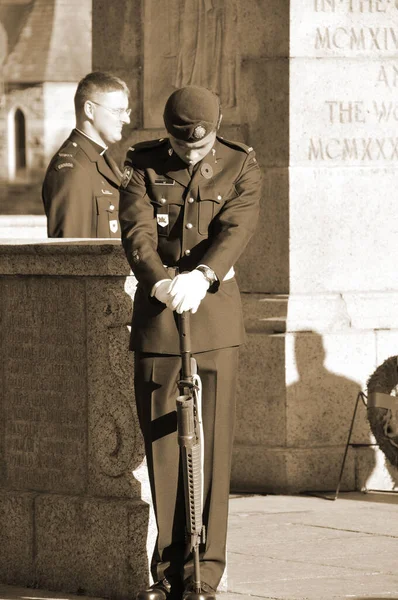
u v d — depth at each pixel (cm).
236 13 1797
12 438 1312
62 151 1522
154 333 1135
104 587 1239
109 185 1533
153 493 1153
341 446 1755
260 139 1766
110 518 1233
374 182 1783
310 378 1739
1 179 8194
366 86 1777
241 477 1759
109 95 1535
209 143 1144
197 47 1852
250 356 1752
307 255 1753
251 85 1775
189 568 1146
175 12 1877
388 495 1730
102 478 1251
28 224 2309
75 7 8300
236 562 1362
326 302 1755
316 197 1755
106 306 1234
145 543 1223
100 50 1964
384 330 1778
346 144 1769
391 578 1301
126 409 1236
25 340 1296
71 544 1260
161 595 1139
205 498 1155
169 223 1143
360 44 1773
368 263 1783
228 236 1124
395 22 1791
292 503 1670
